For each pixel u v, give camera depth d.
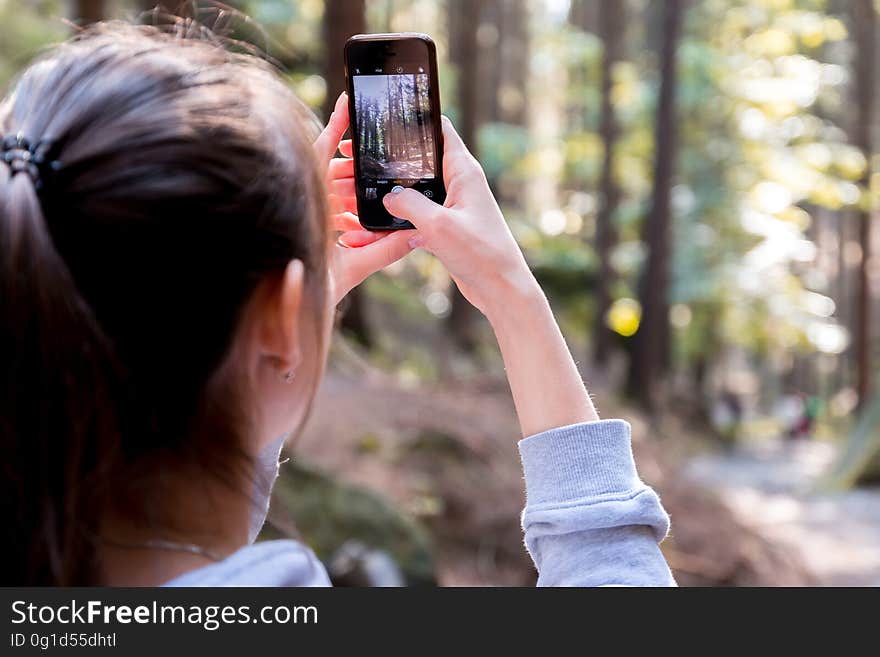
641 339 25.55
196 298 0.84
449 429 10.23
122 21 1.09
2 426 0.83
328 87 13.57
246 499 0.91
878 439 20.92
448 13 30.45
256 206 0.86
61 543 0.85
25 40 14.30
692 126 29.50
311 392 0.96
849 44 38.75
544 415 1.16
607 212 29.25
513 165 28.53
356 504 7.20
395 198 1.22
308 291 0.93
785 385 52.09
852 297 43.44
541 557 1.15
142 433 0.85
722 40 29.53
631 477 1.14
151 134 0.83
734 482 21.22
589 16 43.16
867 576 12.55
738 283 28.12
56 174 0.83
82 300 0.82
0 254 0.81
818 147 27.50
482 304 1.22
